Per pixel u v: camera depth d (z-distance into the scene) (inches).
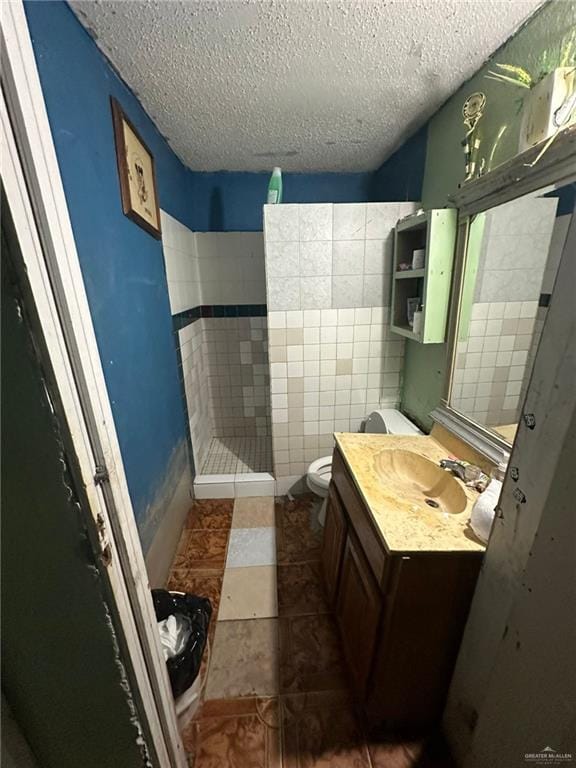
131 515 22.0
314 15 36.1
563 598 21.8
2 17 12.8
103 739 25.0
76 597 19.8
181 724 39.4
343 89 50.4
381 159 80.0
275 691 43.9
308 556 66.6
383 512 36.9
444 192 57.1
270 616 54.2
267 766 36.9
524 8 35.5
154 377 58.6
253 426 113.3
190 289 88.8
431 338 54.2
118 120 44.9
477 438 47.1
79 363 17.1
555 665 22.6
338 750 38.2
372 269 70.2
